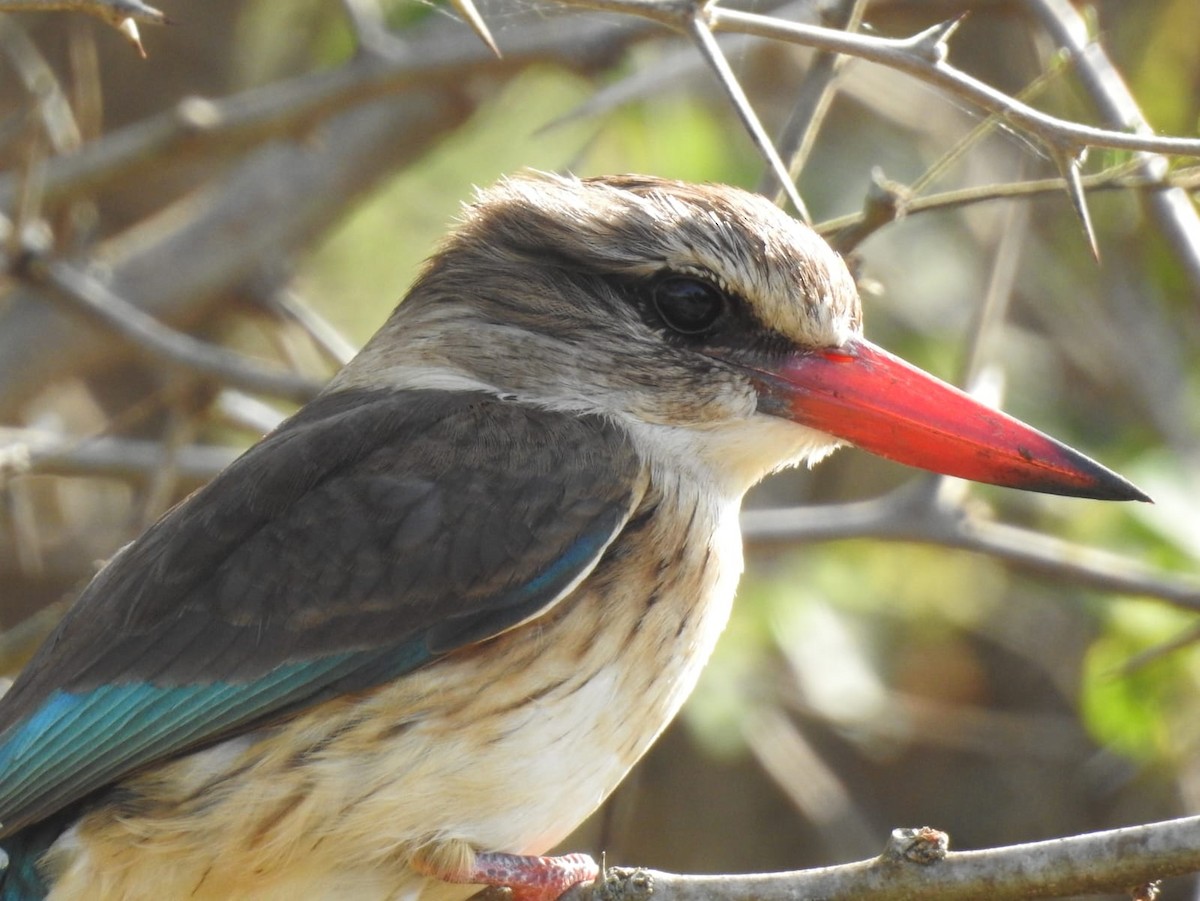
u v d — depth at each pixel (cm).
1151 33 1138
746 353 841
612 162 1350
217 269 1273
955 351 1265
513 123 1425
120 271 1268
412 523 786
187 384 1096
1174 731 1101
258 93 1177
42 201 1174
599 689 782
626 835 1320
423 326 872
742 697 1188
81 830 765
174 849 760
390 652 765
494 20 1205
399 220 1451
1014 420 838
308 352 1377
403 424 823
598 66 1173
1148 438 1213
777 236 840
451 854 761
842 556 1256
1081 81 880
